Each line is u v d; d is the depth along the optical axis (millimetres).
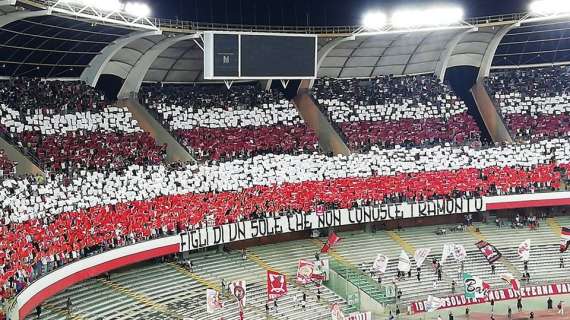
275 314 62281
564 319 65625
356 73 90750
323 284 69562
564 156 82312
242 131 79750
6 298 43625
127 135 71562
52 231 52719
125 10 60688
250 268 68500
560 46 90125
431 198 77375
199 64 81875
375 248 76125
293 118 83250
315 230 76875
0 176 56188
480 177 80125
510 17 81688
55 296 55031
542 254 76938
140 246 59312
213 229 65438
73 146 66062
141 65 74938
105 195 61656
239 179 73062
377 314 66875
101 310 54625
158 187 66625
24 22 59438
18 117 63844
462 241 78375
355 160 79625
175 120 77375
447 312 68562
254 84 87375
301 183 75375
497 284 72750
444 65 89438
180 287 62125
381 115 86625
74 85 72062
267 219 69312
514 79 91750
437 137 85125
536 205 79312
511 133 86500
